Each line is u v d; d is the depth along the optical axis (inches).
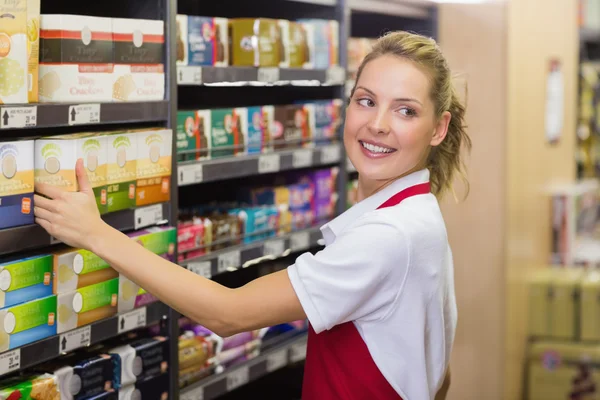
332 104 145.5
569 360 209.6
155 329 104.0
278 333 140.6
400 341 78.5
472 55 182.7
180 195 136.6
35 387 82.9
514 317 199.8
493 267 187.2
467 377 192.2
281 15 149.3
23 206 80.5
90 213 77.2
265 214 130.2
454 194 91.9
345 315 76.0
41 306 83.5
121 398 95.5
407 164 80.4
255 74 121.3
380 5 157.6
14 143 79.2
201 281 75.1
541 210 226.1
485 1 180.4
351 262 74.7
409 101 78.4
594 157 299.0
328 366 81.1
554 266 238.2
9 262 80.6
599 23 273.4
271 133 129.8
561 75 244.5
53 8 106.5
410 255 75.7
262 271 146.3
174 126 102.0
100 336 91.3
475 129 185.0
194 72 108.3
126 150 91.4
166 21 100.6
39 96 86.3
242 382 122.8
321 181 144.9
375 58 81.0
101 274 90.6
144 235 95.3
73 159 82.3
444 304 86.7
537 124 214.8
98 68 90.3
